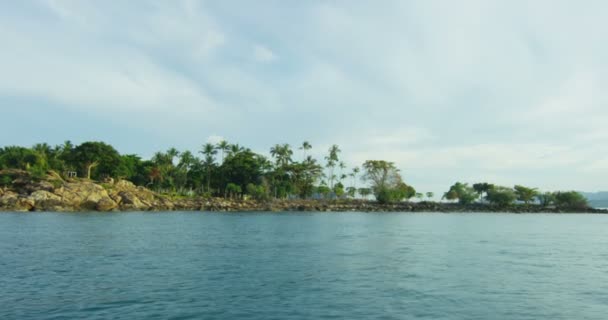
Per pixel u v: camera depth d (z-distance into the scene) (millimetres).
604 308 22266
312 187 199250
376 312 20859
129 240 51125
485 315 20641
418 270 32688
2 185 126312
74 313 20016
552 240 60281
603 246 52594
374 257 39531
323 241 53938
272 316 20062
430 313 20766
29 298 22656
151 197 149125
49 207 116562
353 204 188375
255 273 30719
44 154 158250
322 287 26250
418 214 155875
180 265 33812
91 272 30250
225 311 20797
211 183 190250
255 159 191750
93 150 149875
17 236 53750
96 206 124750
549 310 21750
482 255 42125
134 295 23641
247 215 122438
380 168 198875
